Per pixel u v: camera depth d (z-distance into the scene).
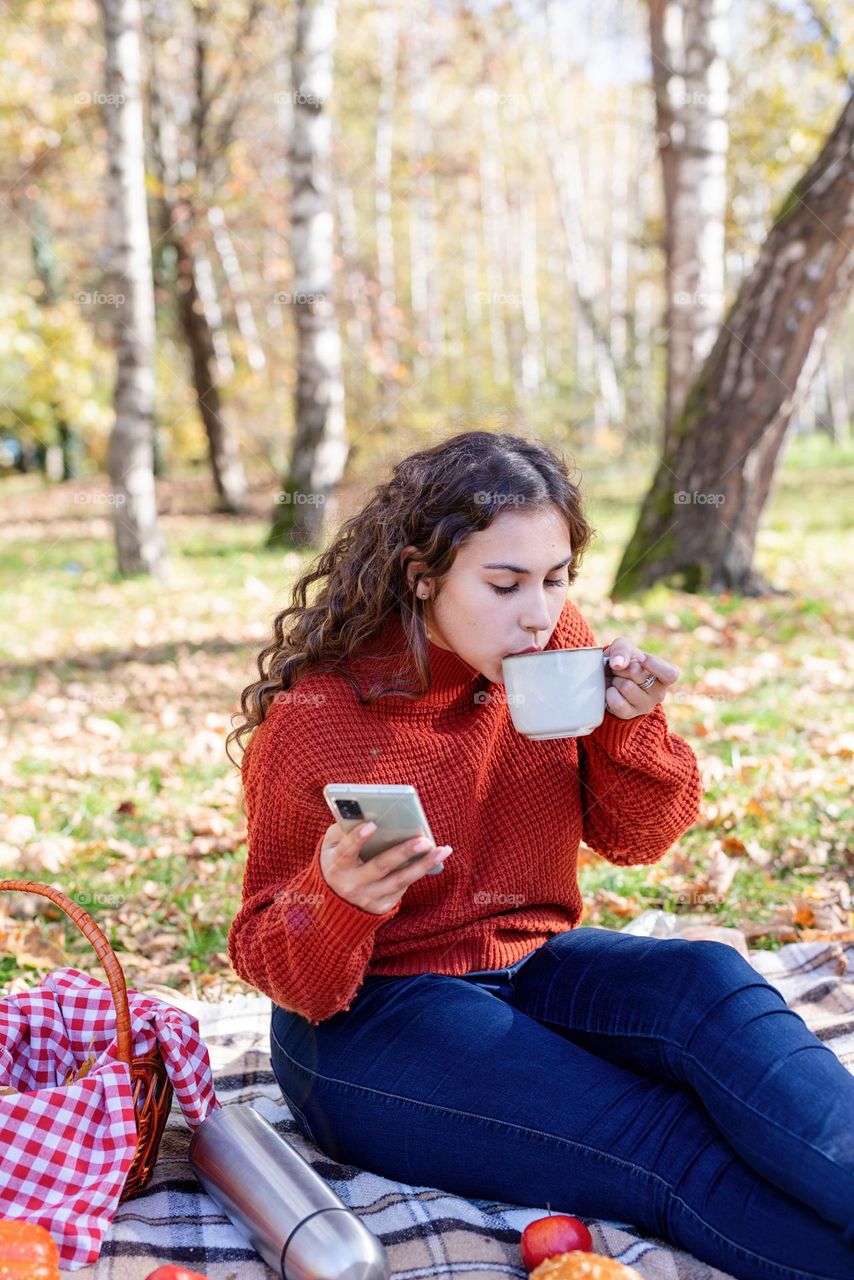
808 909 3.29
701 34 9.41
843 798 4.23
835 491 15.18
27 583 10.52
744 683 5.77
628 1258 1.80
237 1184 1.89
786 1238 1.68
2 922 3.41
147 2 15.24
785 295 7.64
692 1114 1.85
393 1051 1.96
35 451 30.38
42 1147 1.88
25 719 5.95
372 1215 1.96
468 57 19.08
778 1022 1.80
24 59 13.70
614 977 1.99
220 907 3.55
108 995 2.16
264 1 14.88
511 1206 1.97
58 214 18.20
